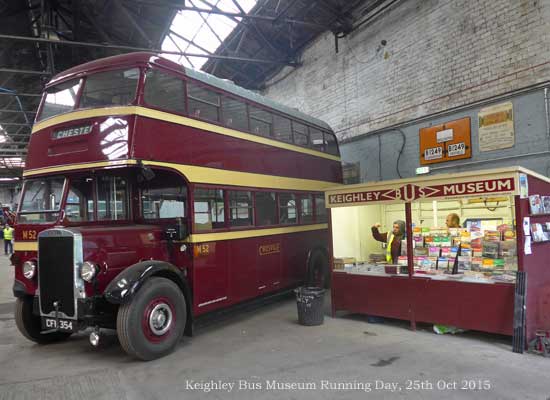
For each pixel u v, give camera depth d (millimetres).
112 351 5910
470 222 7586
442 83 9883
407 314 6449
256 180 7883
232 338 6367
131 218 6574
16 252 6176
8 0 11594
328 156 10742
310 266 9320
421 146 10383
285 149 8938
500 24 8664
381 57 11602
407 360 5121
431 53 10156
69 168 5711
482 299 5715
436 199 6129
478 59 9102
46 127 6121
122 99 5805
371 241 9336
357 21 12414
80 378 4828
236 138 7477
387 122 11422
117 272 5555
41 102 6508
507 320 5500
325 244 10086
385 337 6117
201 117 6730
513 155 8422
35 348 6172
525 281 5336
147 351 5305
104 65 6031
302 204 9398
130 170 6375
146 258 5922
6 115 20328
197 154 6520
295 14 13078
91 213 6105
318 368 4953
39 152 6133
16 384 4684
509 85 8492
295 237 8984
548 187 6211
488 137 8875
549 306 5605
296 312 8102
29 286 5934
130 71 5848
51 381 4754
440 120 9914
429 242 6664
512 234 5898
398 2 11055
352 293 7121
